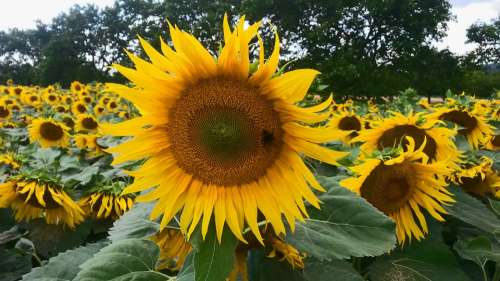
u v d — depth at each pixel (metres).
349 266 0.43
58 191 0.71
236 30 0.35
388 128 0.65
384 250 0.37
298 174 0.38
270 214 0.38
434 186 0.51
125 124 0.38
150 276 0.39
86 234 0.71
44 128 1.44
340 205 0.41
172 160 0.39
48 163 0.90
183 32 0.35
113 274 0.39
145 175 0.39
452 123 0.77
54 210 0.72
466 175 0.68
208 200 0.39
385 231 0.39
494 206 0.55
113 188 0.70
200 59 0.37
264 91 0.38
